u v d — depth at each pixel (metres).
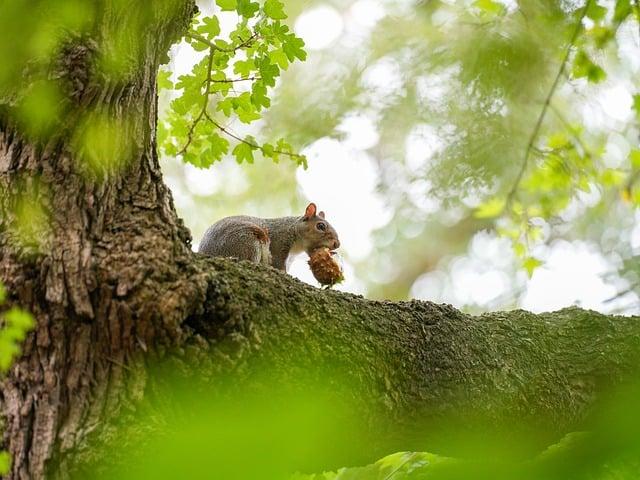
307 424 4.20
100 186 6.40
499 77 15.66
